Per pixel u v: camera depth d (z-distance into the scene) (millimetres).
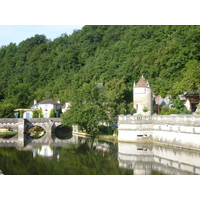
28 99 129500
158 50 110000
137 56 117500
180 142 40375
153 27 134625
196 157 36000
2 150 49938
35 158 41344
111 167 34031
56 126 86688
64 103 121375
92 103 71000
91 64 152500
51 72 172500
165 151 41562
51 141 64375
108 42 175625
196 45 85562
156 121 48000
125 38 148000
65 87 145500
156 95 85438
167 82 88250
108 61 137500
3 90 151125
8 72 187875
